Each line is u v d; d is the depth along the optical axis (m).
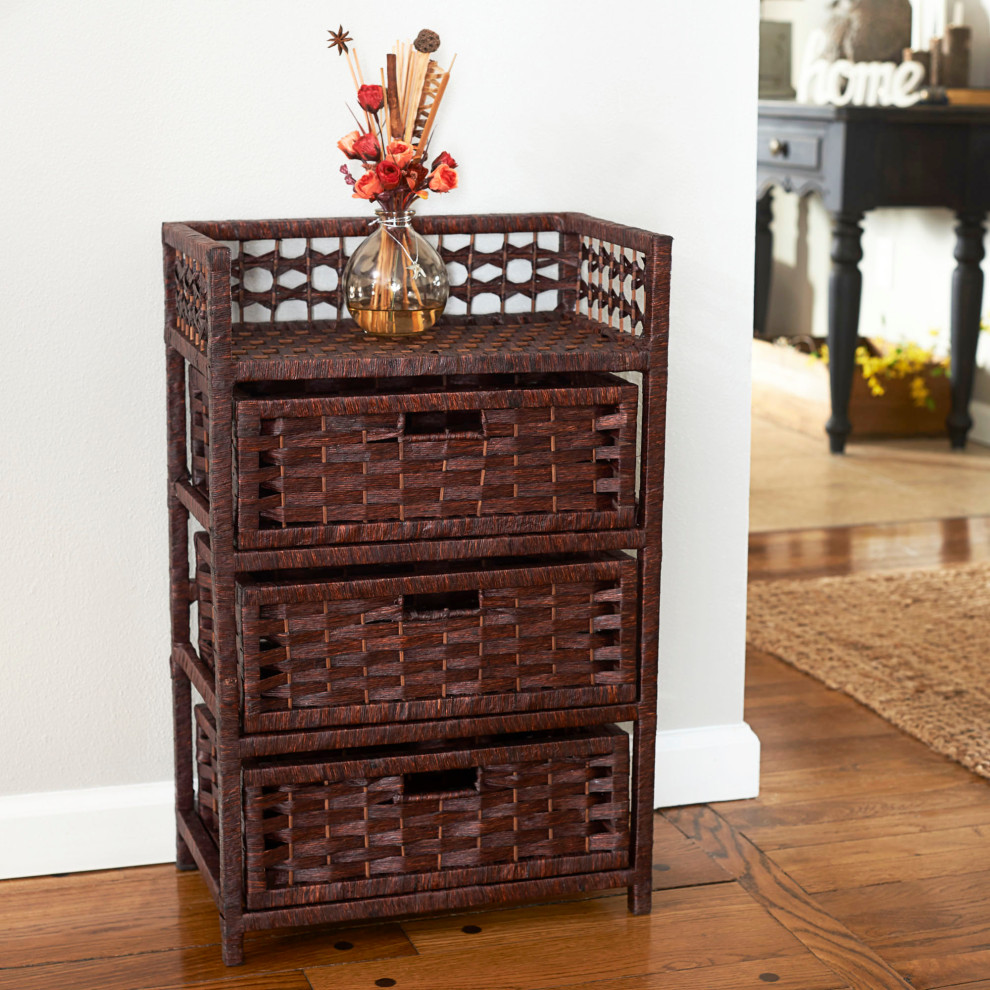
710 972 1.57
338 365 1.46
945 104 3.83
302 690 1.52
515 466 1.54
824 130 3.72
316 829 1.56
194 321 1.55
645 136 1.86
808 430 4.28
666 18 1.84
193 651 1.72
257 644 1.49
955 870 1.81
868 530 3.35
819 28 4.51
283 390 1.63
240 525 1.47
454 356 1.50
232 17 1.68
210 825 1.73
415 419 1.66
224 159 1.71
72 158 1.66
